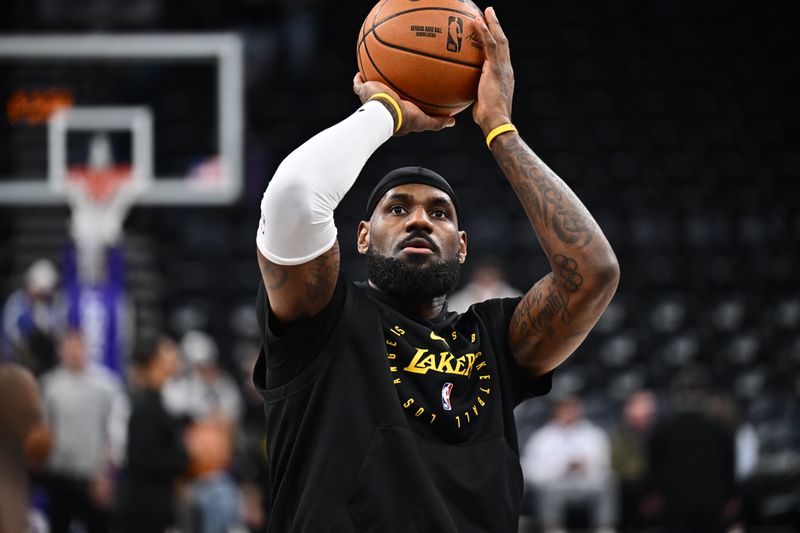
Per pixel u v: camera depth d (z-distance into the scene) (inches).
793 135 1190.9
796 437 772.6
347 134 184.5
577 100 1214.3
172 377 674.2
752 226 1090.7
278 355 185.6
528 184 195.6
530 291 201.6
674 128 1192.8
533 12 1289.4
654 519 608.1
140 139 784.9
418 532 175.8
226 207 1085.8
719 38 1267.2
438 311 199.5
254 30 1190.9
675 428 583.8
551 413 802.8
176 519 541.3
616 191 1128.2
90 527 554.6
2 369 199.5
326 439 180.1
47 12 1053.2
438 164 1125.1
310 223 177.0
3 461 195.3
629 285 1040.8
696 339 981.2
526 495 695.1
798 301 1033.5
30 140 853.8
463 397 188.9
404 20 198.1
